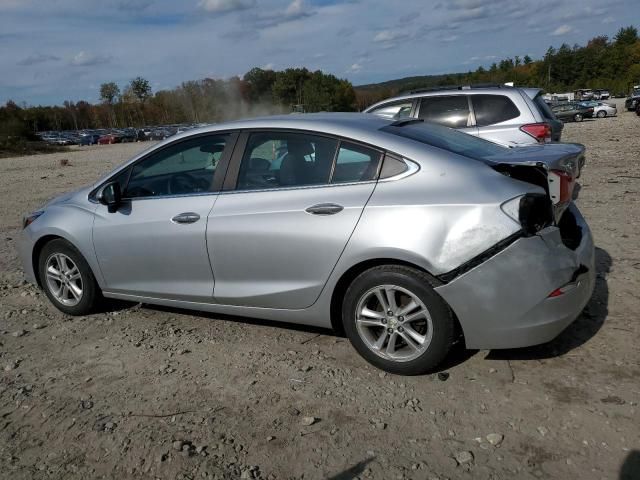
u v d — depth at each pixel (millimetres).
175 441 3076
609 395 3258
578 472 2684
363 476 2746
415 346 3529
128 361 4066
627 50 101875
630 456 2758
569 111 39000
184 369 3895
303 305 3877
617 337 3916
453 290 3322
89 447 3090
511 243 3230
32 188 15398
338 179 3723
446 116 8359
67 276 4934
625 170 11391
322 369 3779
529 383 3441
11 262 6871
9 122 59500
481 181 3373
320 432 3104
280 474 2795
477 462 2795
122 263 4555
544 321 3291
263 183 3986
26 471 2924
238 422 3238
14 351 4328
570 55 108438
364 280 3576
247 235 3918
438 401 3328
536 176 3381
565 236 3705
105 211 4625
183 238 4195
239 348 4164
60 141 61750
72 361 4117
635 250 5793
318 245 3666
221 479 2771
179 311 4961
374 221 3492
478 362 3725
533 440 2926
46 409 3484
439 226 3330
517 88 8188
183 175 4359
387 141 3660
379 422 3160
